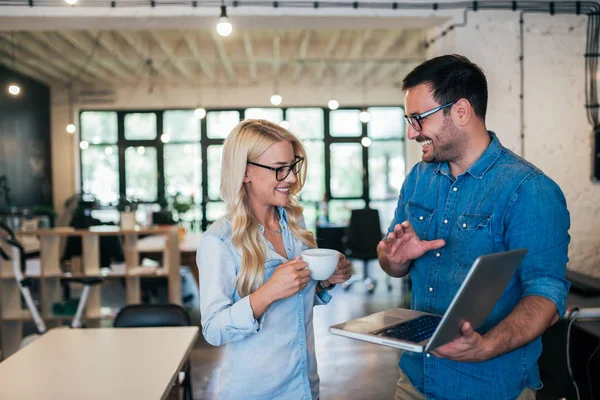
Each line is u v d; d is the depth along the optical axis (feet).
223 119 36.73
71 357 7.14
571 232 13.15
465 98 4.75
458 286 4.92
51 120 34.86
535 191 4.50
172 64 30.73
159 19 13.20
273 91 36.22
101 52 26.45
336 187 37.37
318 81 35.88
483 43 13.08
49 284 17.67
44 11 12.78
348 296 22.67
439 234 5.14
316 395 5.36
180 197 34.68
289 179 5.00
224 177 4.99
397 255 4.87
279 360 4.95
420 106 4.85
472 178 4.93
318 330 17.34
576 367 9.05
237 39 25.73
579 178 13.20
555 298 4.22
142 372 6.51
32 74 30.73
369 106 36.81
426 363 5.05
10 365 6.82
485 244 4.77
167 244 18.01
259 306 4.44
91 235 17.56
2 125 27.17
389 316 4.56
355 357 14.64
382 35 24.62
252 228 4.96
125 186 36.35
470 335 3.59
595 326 8.78
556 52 13.14
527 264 4.43
